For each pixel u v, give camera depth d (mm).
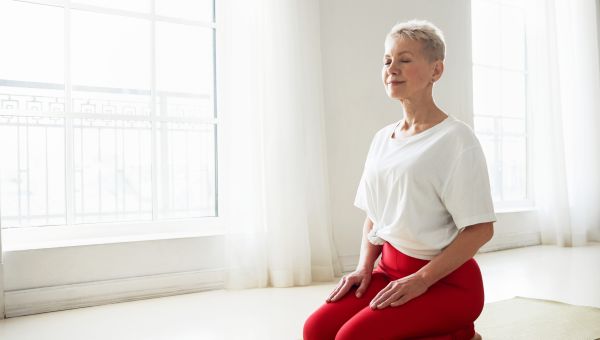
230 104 3070
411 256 1572
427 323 1451
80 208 3979
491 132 5219
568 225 4875
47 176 3707
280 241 3107
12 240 2729
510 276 3389
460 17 4434
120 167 4109
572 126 5059
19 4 3336
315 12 3385
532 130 5176
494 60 5234
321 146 3363
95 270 2736
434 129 1556
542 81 4914
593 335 2008
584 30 5133
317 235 3316
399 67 1557
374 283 1611
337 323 1543
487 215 1480
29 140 3637
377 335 1418
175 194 4309
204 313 2496
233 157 3059
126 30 3943
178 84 4152
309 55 3346
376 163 1617
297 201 3162
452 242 1512
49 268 2625
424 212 1528
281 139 3146
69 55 2943
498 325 2170
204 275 3037
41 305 2576
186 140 4297
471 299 1523
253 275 3096
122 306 2680
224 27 3090
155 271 2900
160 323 2326
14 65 3490
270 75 3172
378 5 3830
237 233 3053
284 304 2658
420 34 1545
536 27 4930
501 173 5293
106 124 4031
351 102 3652
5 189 3584
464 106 4457
